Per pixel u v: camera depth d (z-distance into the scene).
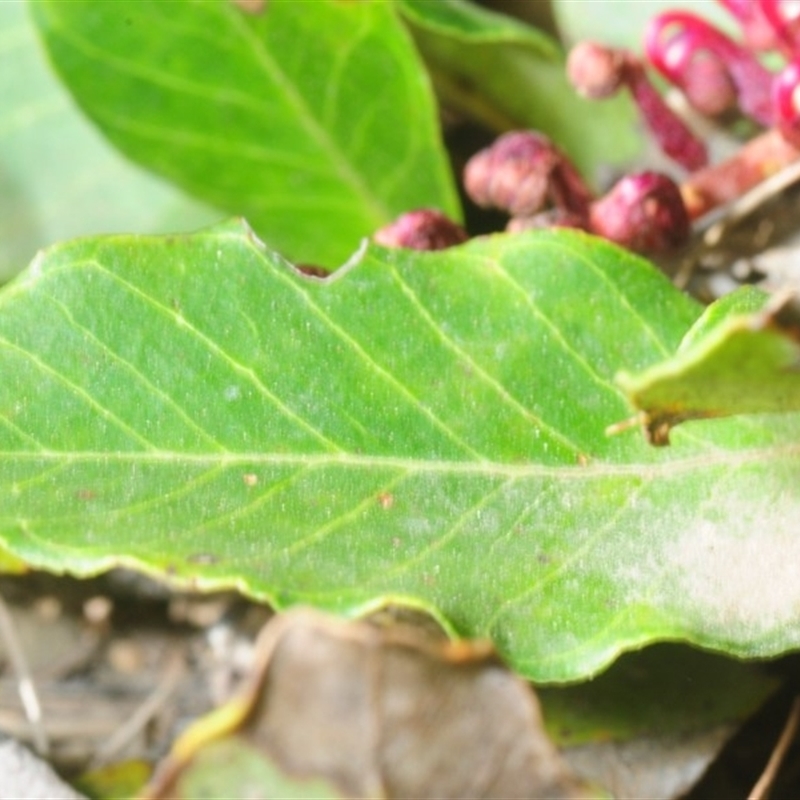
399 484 0.15
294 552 0.15
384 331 0.15
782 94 0.16
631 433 0.15
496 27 0.17
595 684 0.16
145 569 0.14
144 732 0.18
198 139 0.17
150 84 0.17
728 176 0.17
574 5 0.18
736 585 0.15
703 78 0.17
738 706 0.16
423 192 0.18
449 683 0.14
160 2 0.17
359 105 0.17
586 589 0.15
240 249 0.15
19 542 0.14
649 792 0.16
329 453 0.15
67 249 0.15
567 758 0.16
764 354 0.13
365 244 0.15
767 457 0.15
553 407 0.15
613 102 0.18
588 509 0.15
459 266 0.15
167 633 0.19
